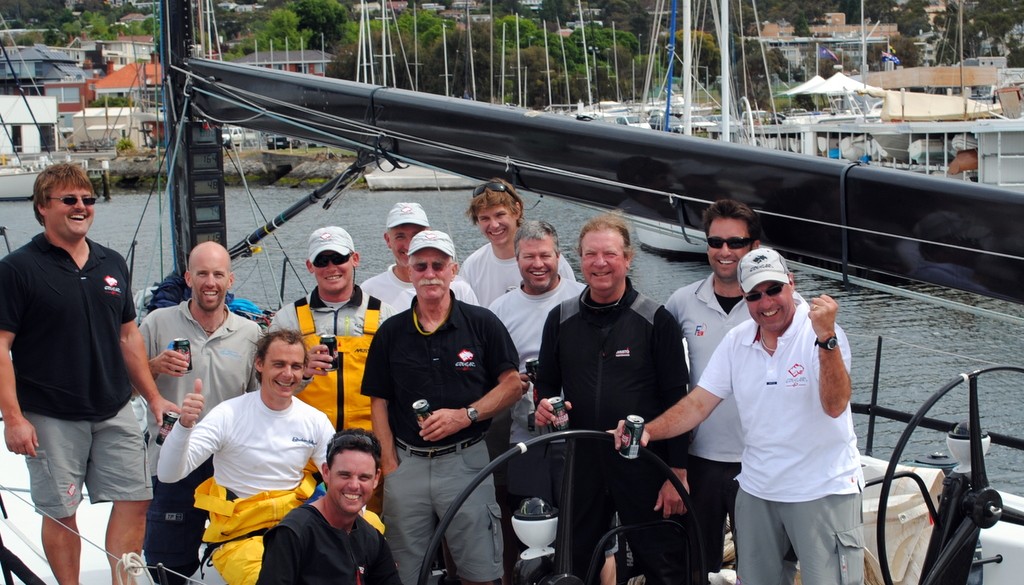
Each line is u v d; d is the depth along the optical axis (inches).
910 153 850.1
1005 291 133.2
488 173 196.7
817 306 130.7
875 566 164.7
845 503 138.8
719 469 161.8
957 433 161.6
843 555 137.8
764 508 142.5
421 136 200.1
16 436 154.0
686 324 164.1
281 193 1129.4
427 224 192.4
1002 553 167.8
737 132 1025.5
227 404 161.3
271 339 159.3
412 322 164.2
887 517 166.2
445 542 178.2
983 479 141.2
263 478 159.3
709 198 161.8
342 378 173.2
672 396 155.3
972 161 797.9
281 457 159.9
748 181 156.2
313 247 174.6
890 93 1036.5
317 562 138.0
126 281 169.8
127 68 2539.4
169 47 268.1
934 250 138.6
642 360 155.8
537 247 177.0
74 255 161.8
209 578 172.4
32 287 157.2
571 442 137.8
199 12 281.7
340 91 214.2
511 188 195.6
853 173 144.6
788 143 1010.7
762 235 159.0
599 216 158.9
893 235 142.0
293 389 159.9
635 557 165.5
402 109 201.6
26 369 159.2
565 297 181.5
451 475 163.9
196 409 149.3
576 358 158.6
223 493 159.6
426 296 161.5
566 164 178.4
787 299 137.9
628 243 156.7
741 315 158.7
